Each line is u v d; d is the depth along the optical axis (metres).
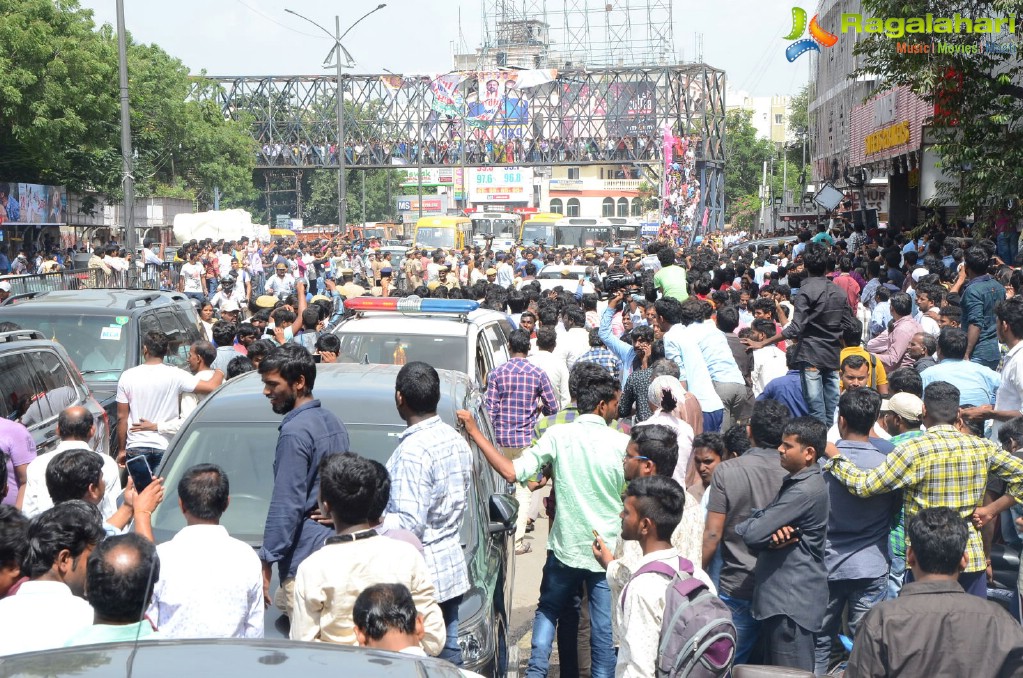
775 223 72.19
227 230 44.84
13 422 6.77
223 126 73.44
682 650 4.05
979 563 5.62
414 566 4.19
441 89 81.12
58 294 11.84
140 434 8.57
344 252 38.12
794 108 98.31
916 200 32.69
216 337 10.93
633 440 5.39
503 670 5.75
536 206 128.50
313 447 4.88
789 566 5.30
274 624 4.89
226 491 4.37
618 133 81.31
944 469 5.55
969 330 10.25
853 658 4.06
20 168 42.56
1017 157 14.41
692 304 10.09
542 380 9.07
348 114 83.31
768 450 5.77
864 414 5.87
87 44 38.84
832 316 9.24
